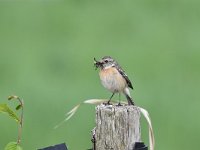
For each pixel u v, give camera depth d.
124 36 23.33
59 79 19.72
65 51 21.95
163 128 17.25
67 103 18.05
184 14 24.75
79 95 18.53
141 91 19.16
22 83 19.44
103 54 21.88
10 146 6.39
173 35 23.48
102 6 25.58
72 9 25.34
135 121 7.58
